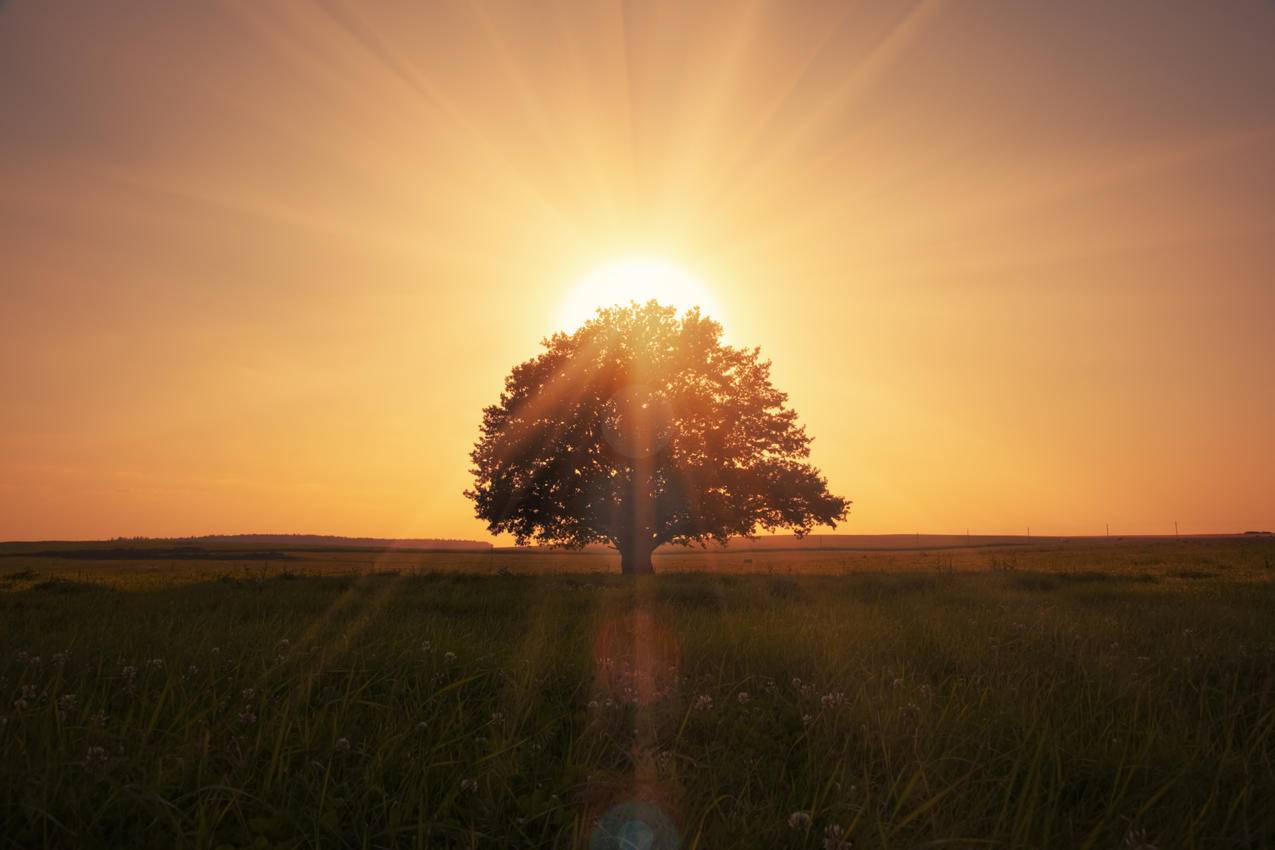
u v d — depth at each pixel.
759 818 3.87
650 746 5.04
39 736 4.63
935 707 5.87
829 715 5.61
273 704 5.75
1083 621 11.66
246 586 20.41
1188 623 11.23
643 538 39.28
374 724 5.39
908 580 22.30
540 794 4.13
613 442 37.72
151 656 7.71
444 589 19.28
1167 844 3.63
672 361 39.16
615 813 3.97
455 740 4.97
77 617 12.12
